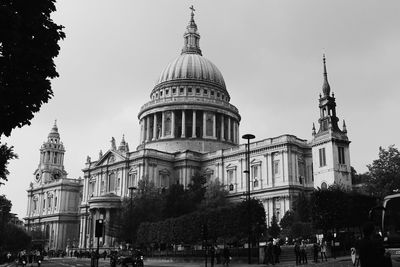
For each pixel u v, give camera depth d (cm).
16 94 2325
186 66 16088
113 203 12294
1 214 9512
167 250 8000
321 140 10069
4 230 11700
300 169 11488
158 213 9806
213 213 7338
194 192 10881
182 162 13312
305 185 11319
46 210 18400
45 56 2400
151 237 8612
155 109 15250
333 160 9706
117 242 11006
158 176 13062
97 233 4747
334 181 8781
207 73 16150
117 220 10081
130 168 13338
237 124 16350
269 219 11162
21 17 2253
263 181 11656
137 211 9681
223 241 8350
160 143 14638
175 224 8100
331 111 10306
